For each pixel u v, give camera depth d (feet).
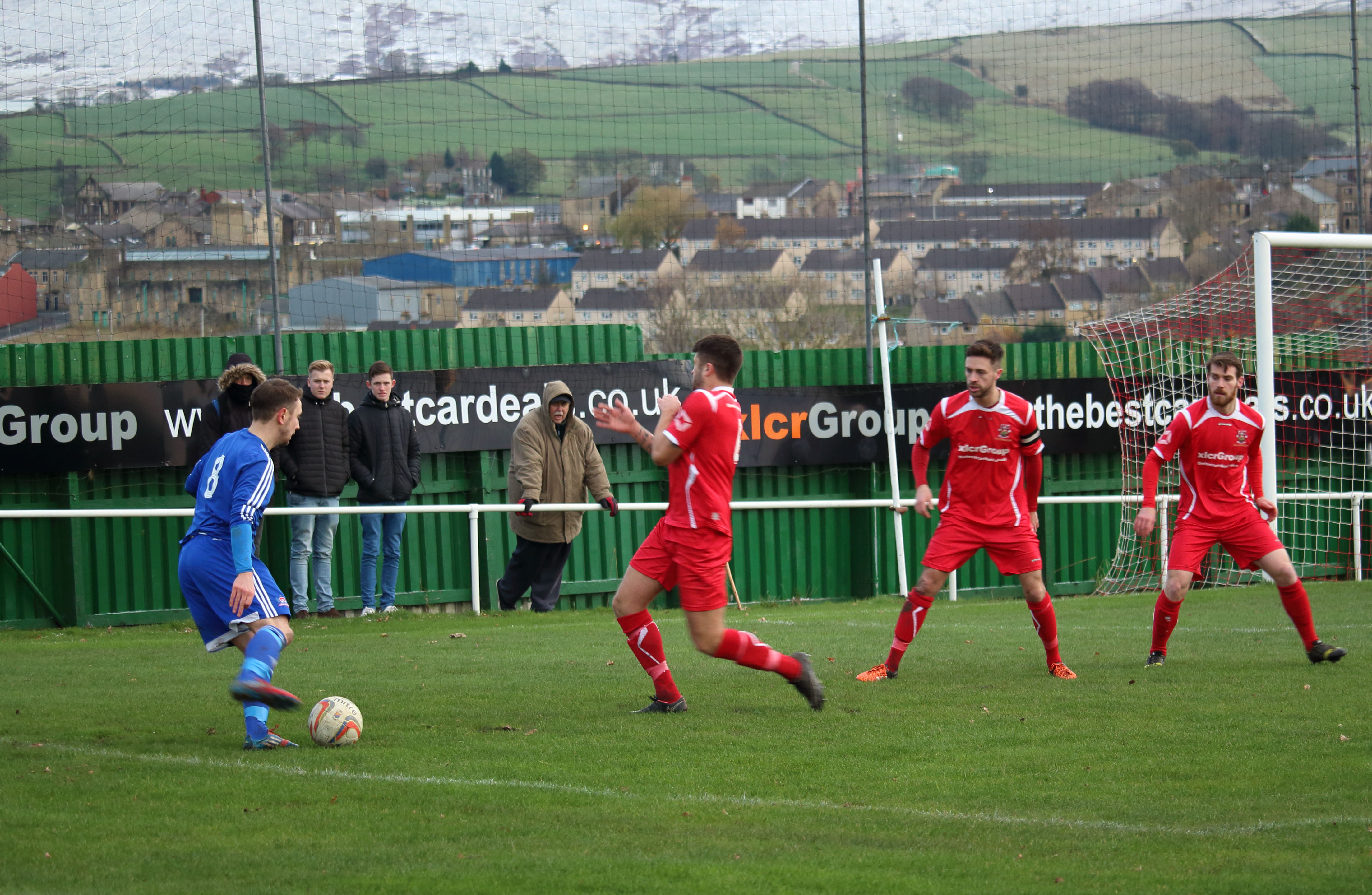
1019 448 65.16
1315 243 104.32
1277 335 142.61
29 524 112.57
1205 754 47.65
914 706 57.93
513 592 108.17
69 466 111.86
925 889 33.01
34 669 73.05
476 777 45.06
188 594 50.65
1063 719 54.44
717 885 33.37
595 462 106.93
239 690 47.09
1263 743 49.29
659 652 56.70
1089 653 74.95
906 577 124.26
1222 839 37.22
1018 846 36.81
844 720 54.65
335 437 104.53
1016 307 246.27
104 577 114.11
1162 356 138.82
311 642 84.48
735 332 235.81
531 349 126.72
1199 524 69.26
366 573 106.22
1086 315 231.30
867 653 76.38
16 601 112.47
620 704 59.00
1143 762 46.60
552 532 106.22
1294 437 142.31
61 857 35.55
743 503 110.73
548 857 35.76
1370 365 144.25
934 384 131.95
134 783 43.98
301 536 104.37
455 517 123.24
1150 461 69.56
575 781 44.34
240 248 176.86
